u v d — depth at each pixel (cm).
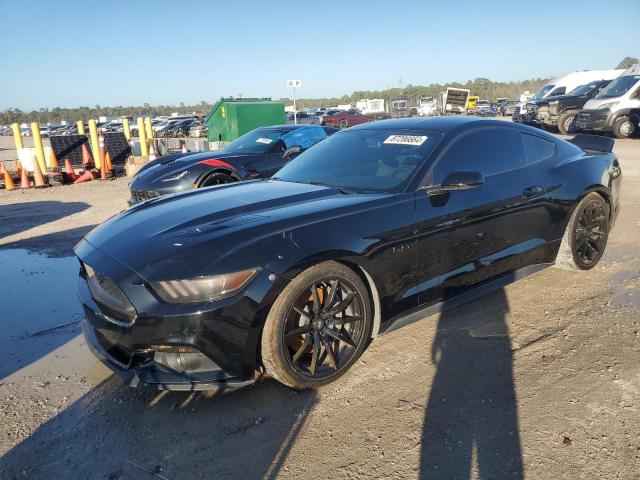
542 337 332
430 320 363
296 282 262
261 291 251
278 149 755
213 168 686
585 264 438
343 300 286
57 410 272
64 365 322
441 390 277
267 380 294
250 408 267
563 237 420
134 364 263
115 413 267
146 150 1480
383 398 271
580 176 421
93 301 276
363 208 299
